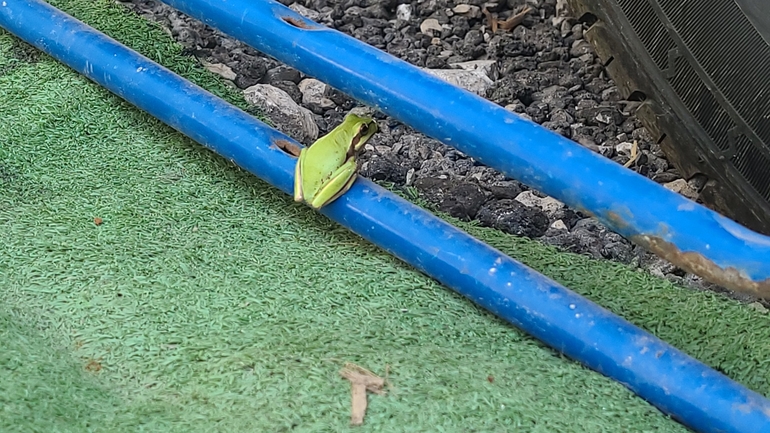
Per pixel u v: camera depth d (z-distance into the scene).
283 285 0.75
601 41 0.84
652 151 0.92
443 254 0.74
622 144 0.93
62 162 0.85
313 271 0.76
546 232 0.84
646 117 0.83
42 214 0.79
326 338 0.71
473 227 0.82
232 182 0.83
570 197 0.69
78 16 0.98
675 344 0.73
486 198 0.86
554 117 0.96
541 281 0.72
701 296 0.76
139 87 0.86
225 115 0.82
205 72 0.95
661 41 0.81
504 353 0.71
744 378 0.71
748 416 0.66
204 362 0.69
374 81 0.74
